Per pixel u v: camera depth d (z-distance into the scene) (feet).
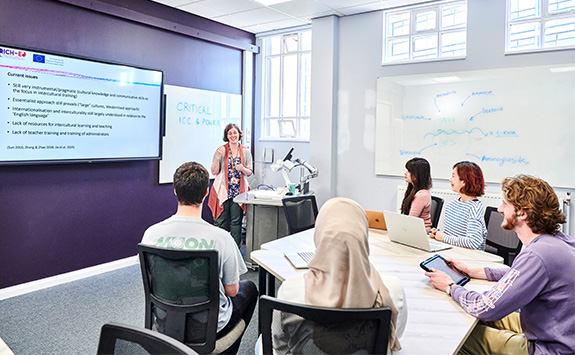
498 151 12.57
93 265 12.59
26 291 10.89
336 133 15.70
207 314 5.59
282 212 12.76
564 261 4.60
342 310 3.51
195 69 15.55
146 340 2.83
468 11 12.81
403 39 14.32
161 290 5.61
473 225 7.99
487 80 12.63
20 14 10.48
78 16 11.71
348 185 15.56
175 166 14.93
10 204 10.61
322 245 3.80
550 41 11.91
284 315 3.94
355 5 14.01
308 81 17.25
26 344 8.14
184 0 13.64
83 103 11.51
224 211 14.48
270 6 14.26
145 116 13.17
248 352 8.02
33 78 10.44
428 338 4.40
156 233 5.73
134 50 13.29
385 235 9.02
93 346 8.12
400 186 14.20
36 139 10.62
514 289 4.64
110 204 12.94
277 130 18.22
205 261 5.43
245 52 17.69
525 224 5.06
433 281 5.84
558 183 11.73
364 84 14.98
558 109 11.65
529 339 4.86
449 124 13.37
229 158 14.34
